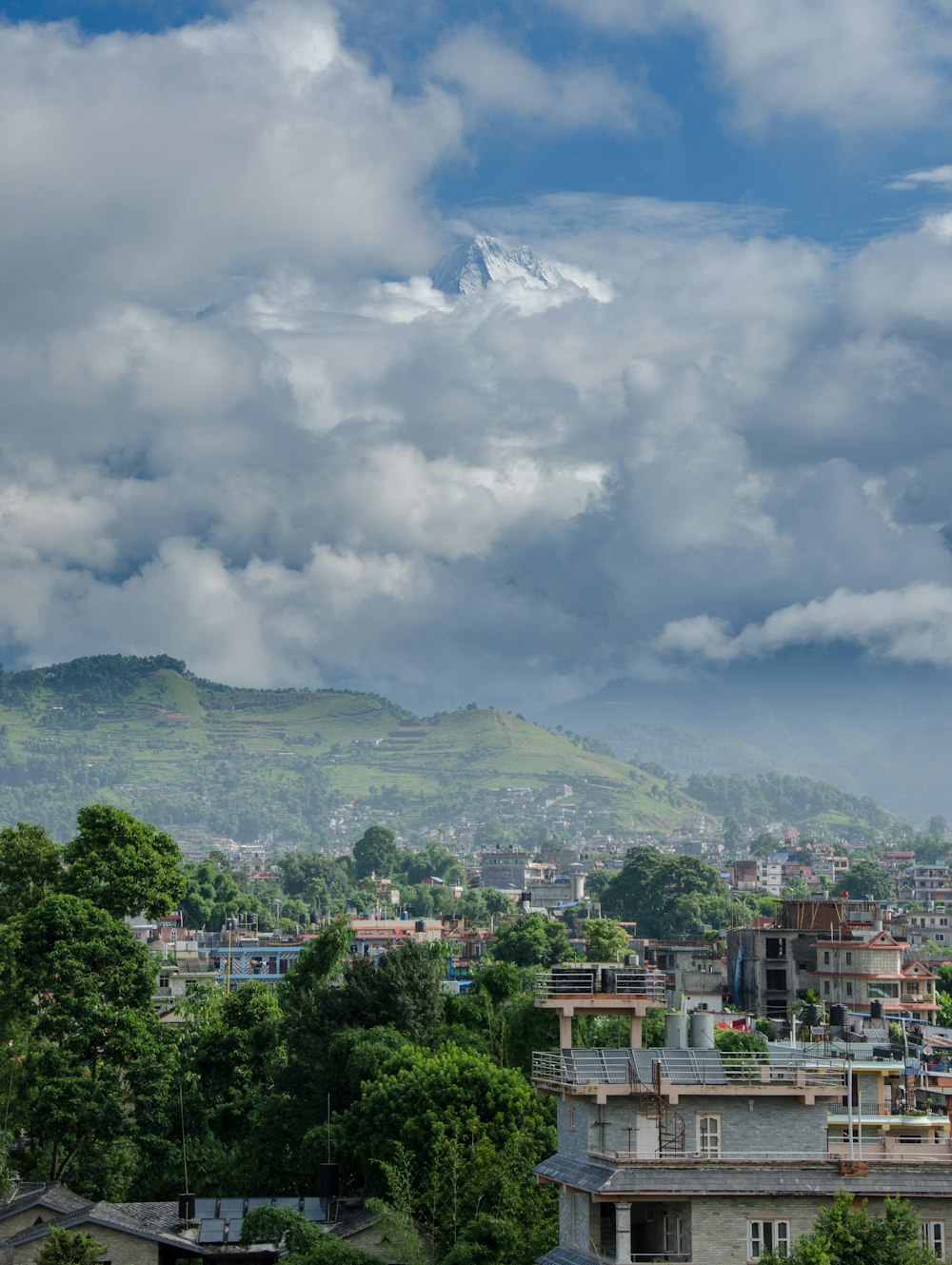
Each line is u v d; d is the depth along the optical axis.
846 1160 116.50
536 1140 151.38
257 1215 149.38
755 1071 123.94
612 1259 116.25
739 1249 114.31
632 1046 131.62
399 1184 150.00
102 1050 195.25
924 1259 106.75
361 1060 177.12
